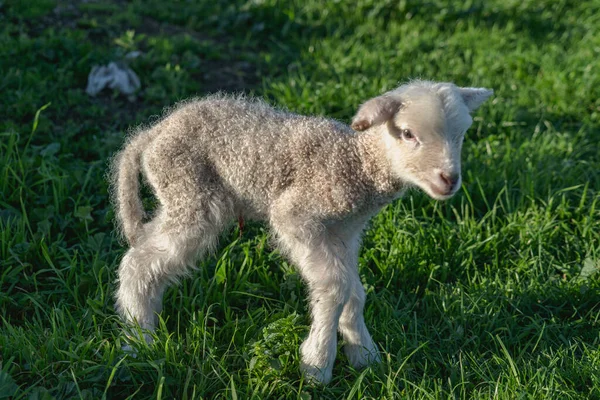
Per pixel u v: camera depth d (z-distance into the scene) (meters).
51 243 1.94
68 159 2.17
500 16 3.13
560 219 2.13
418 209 2.12
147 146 1.72
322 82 2.54
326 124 1.71
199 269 1.84
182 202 1.69
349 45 2.80
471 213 2.14
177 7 2.99
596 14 3.17
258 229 2.01
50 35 2.54
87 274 1.85
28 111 2.28
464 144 2.35
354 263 1.72
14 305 1.81
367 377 1.73
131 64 2.51
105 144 2.20
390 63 2.69
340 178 1.66
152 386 1.67
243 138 1.69
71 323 1.75
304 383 1.71
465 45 2.86
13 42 2.48
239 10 2.97
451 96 1.60
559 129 2.48
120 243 1.91
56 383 1.65
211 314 1.84
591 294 1.92
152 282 1.73
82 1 2.86
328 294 1.67
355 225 1.70
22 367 1.67
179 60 2.60
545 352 1.78
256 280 1.91
